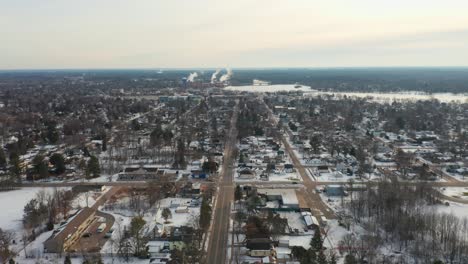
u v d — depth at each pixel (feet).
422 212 469.16
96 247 411.13
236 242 424.05
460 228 418.10
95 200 560.61
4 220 492.54
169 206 536.01
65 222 463.42
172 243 410.93
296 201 531.91
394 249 404.36
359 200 502.79
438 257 379.76
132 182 649.61
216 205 534.37
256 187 593.83
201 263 374.63
